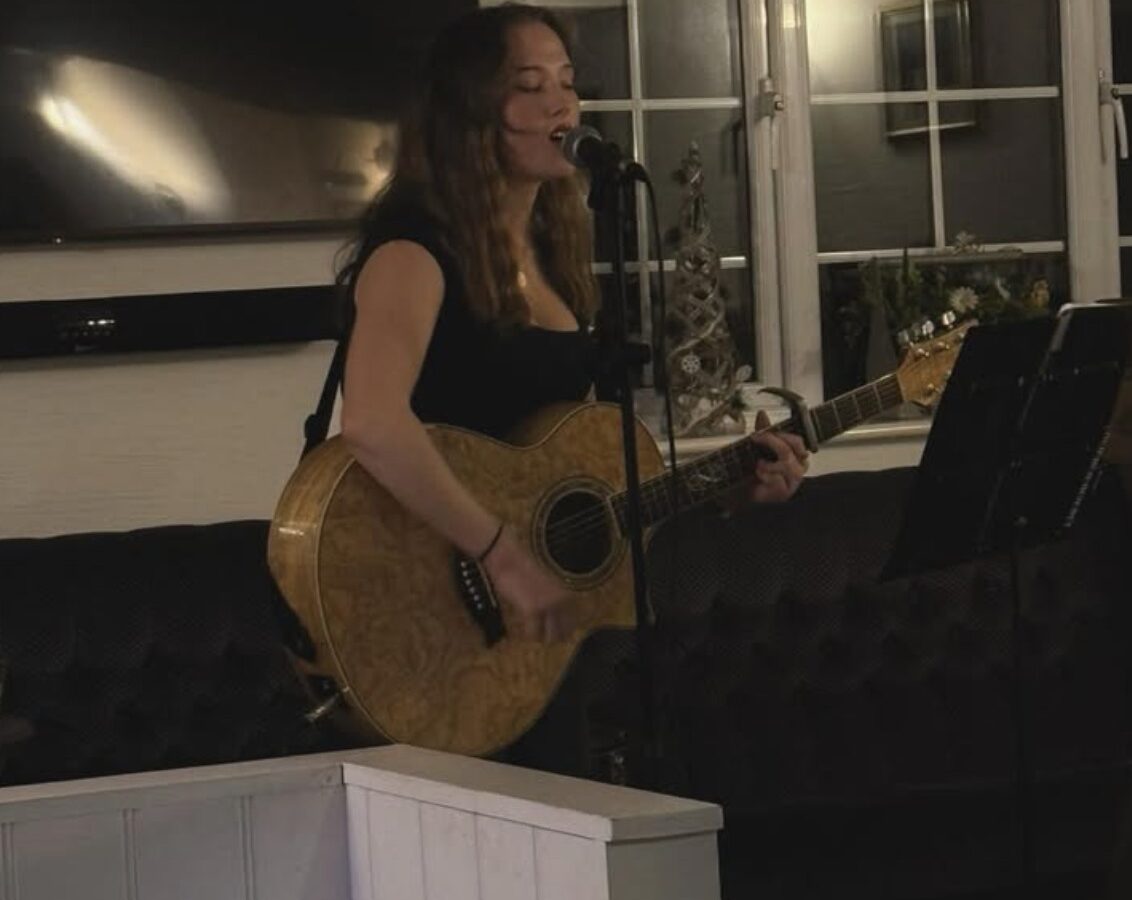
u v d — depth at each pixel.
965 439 2.97
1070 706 4.12
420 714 2.57
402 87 4.05
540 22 2.63
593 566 2.73
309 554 2.53
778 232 4.62
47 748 3.49
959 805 3.83
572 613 2.58
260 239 4.03
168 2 3.89
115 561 3.60
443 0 4.07
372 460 2.47
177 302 3.88
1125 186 4.92
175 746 3.57
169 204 3.91
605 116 4.50
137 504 3.95
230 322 3.92
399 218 2.53
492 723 2.62
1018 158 4.84
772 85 4.59
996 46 4.81
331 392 2.66
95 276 3.92
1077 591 4.15
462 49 2.58
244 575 3.65
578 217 2.74
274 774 1.78
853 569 4.00
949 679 4.05
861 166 4.72
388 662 2.55
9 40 3.78
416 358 2.48
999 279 4.79
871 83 4.72
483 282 2.53
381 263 2.50
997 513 3.12
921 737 4.00
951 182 4.79
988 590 4.09
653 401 4.36
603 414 2.75
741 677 3.93
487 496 2.62
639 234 4.50
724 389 4.40
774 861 3.71
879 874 3.78
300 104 3.99
